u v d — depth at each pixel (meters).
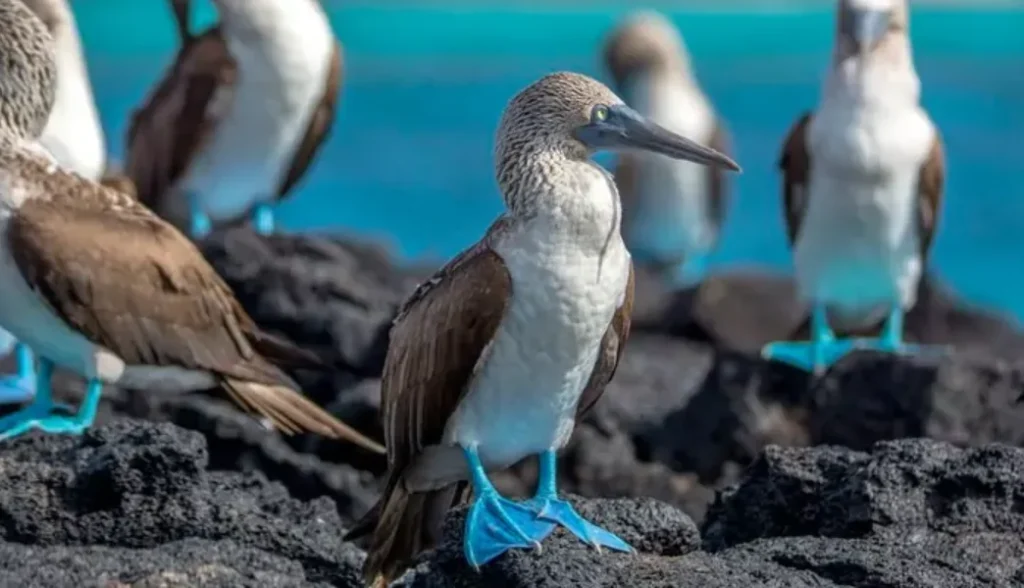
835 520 10.69
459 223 43.50
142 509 10.69
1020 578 9.99
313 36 19.55
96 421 14.90
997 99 56.84
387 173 47.06
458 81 60.25
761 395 16.70
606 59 31.28
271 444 14.69
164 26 62.41
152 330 12.48
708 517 11.63
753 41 68.81
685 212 29.98
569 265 9.84
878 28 16.45
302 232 20.12
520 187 10.00
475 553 9.59
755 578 9.56
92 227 12.24
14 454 11.51
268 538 10.75
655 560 9.70
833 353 16.67
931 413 15.45
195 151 19.69
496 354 10.02
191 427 14.88
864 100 16.61
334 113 20.17
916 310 22.28
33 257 11.98
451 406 10.22
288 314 16.97
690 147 10.23
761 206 44.34
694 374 19.44
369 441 13.09
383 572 10.68
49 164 12.36
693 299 22.19
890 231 16.88
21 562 9.82
